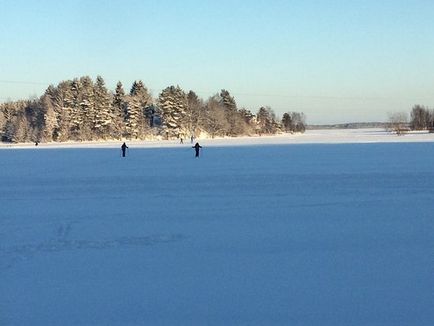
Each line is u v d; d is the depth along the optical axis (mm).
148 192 19328
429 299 7664
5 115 141250
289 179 22828
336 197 17406
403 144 56812
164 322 6938
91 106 116188
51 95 137125
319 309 7332
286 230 12320
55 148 68375
